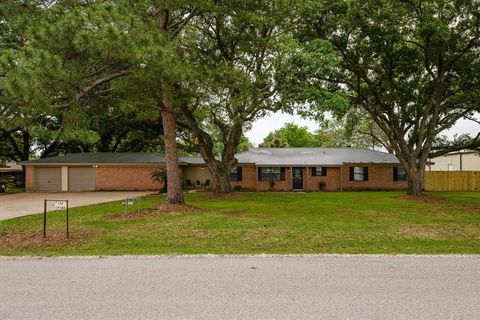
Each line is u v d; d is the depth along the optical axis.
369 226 11.05
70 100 10.69
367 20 19.83
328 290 5.21
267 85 16.89
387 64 21.91
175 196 15.55
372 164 30.75
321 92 17.09
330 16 19.89
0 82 8.87
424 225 11.38
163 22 13.57
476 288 5.29
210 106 14.03
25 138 34.12
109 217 13.11
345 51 21.27
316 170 31.08
